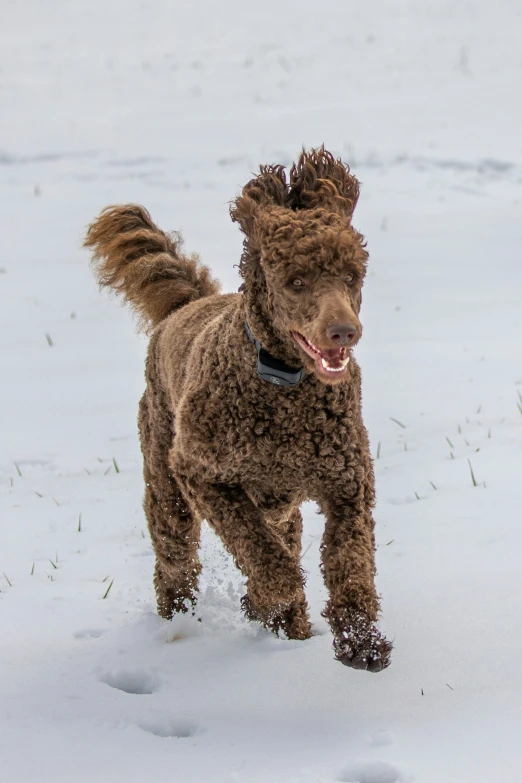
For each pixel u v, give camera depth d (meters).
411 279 20.86
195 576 8.97
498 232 23.83
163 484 8.91
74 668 7.65
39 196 27.64
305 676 7.09
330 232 6.75
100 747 6.30
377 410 13.73
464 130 31.75
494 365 15.29
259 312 7.21
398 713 6.40
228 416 7.42
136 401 15.14
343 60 41.56
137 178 28.72
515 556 8.52
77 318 19.45
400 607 7.85
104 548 10.26
